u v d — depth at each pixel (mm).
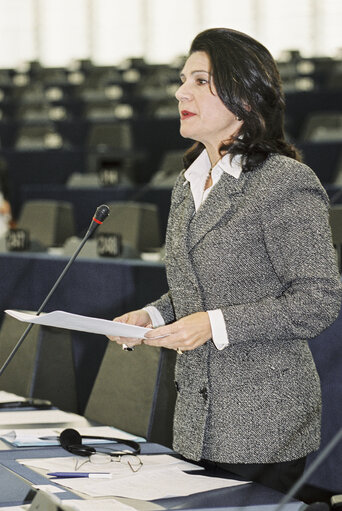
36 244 5734
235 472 2391
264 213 2279
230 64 2350
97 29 19031
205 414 2350
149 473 2359
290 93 12000
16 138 12703
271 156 2354
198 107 2395
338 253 4246
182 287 2416
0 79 17641
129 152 10672
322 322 2227
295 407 2316
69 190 8547
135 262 4391
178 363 2455
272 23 17641
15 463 2465
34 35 19328
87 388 4480
